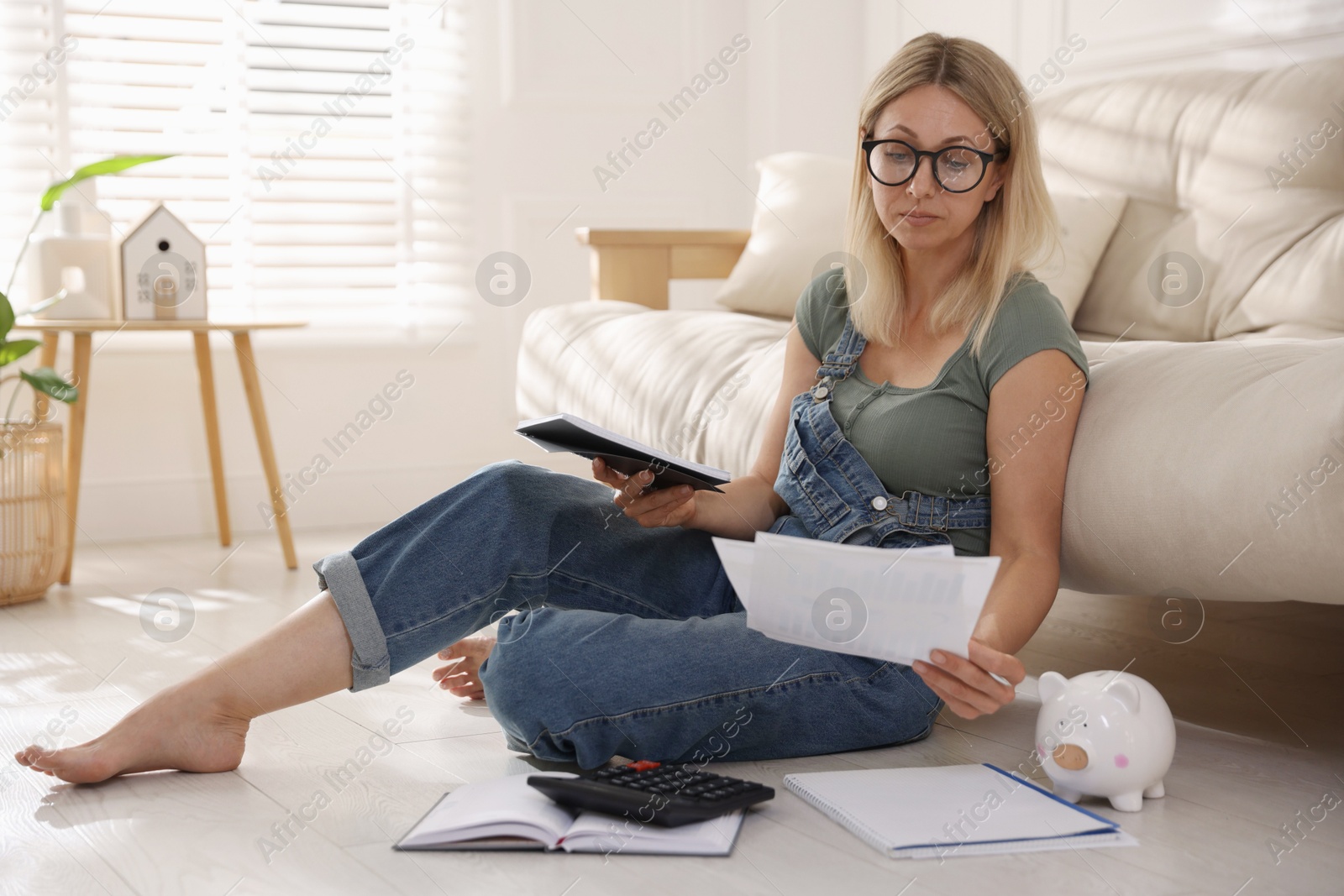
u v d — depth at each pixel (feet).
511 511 3.94
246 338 8.04
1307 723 4.31
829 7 10.49
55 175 8.93
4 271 8.85
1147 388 3.85
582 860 3.08
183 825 3.34
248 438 9.52
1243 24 7.07
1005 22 8.95
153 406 9.23
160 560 8.34
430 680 5.04
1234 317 5.69
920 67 3.90
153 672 5.28
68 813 3.44
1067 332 3.92
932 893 2.85
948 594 3.07
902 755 3.94
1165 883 2.91
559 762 3.89
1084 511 3.85
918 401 3.97
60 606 6.84
